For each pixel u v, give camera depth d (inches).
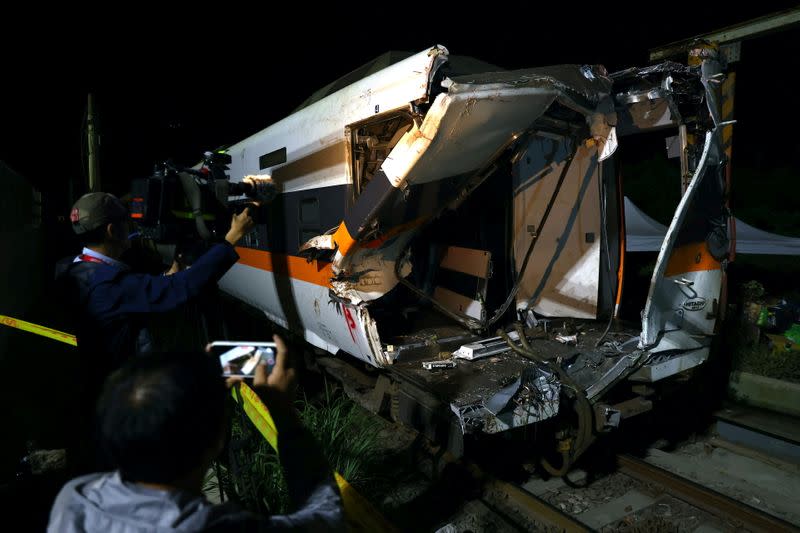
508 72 129.7
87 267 89.9
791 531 126.3
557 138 164.2
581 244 200.2
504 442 160.9
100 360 91.0
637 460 163.0
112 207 93.4
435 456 162.6
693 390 193.9
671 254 156.4
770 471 164.9
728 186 176.2
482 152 142.2
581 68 139.9
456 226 220.8
